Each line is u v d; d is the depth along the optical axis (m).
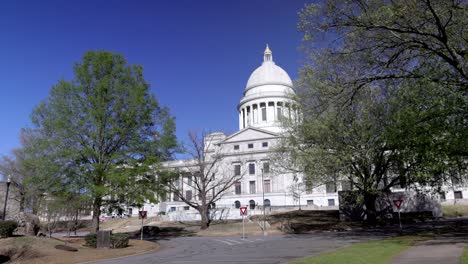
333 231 34.38
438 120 18.19
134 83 30.62
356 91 20.81
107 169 27.91
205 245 27.27
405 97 19.97
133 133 29.67
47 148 26.86
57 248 22.23
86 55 29.50
